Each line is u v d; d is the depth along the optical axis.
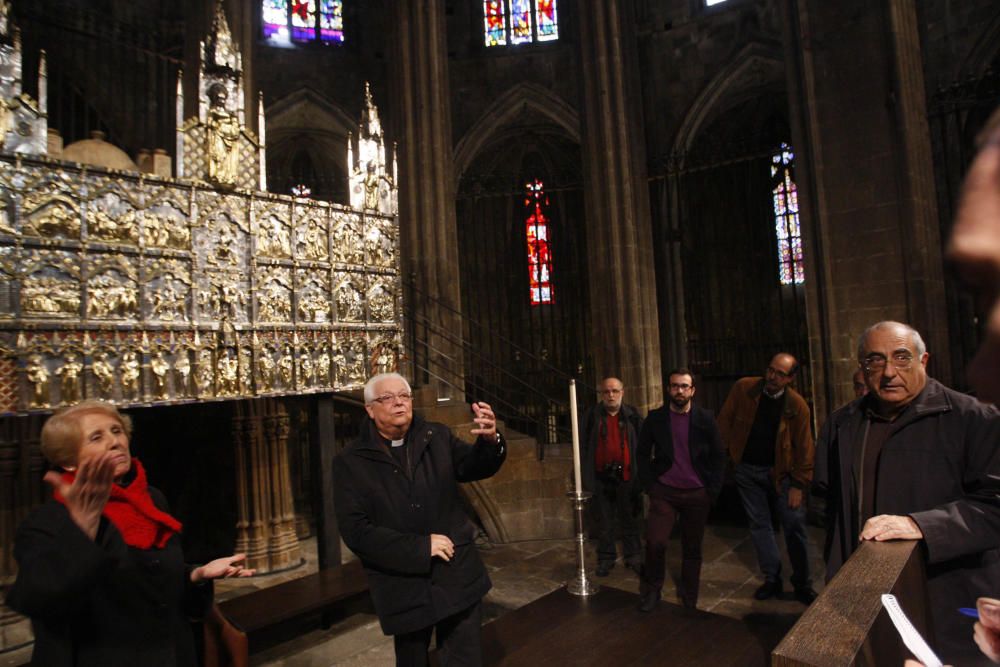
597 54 10.83
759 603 5.39
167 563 2.21
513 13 14.72
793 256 16.38
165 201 4.04
